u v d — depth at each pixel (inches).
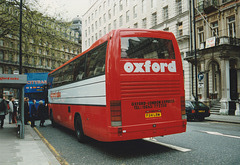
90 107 259.6
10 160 200.5
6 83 331.6
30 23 713.0
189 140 291.7
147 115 220.8
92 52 266.7
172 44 243.8
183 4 1067.3
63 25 777.6
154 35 235.5
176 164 190.2
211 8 895.7
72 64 351.6
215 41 799.1
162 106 229.1
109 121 210.4
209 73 919.7
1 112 454.6
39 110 510.0
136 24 1455.5
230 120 551.5
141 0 1390.3
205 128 415.5
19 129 356.5
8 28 721.6
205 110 565.3
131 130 211.6
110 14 1809.8
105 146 273.9
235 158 203.9
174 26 1120.8
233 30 848.3
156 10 1255.5
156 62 230.1
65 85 387.5
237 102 701.9
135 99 215.9
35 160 200.8
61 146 281.9
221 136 321.7
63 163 203.0
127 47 219.9
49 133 400.5
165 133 227.9
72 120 336.8
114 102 208.7
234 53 778.8
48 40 754.2
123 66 214.7
